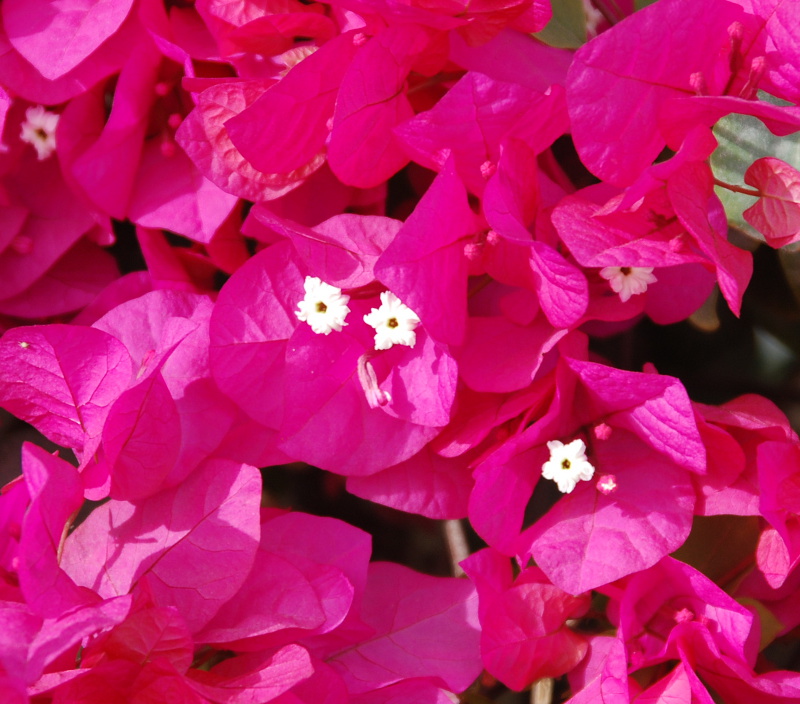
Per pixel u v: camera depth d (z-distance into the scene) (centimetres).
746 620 40
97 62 42
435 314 40
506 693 45
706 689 41
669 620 42
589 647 42
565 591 41
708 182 40
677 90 39
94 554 41
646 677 42
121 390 41
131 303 42
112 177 43
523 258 40
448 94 39
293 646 40
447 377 41
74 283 44
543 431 41
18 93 42
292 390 41
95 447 41
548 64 41
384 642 42
